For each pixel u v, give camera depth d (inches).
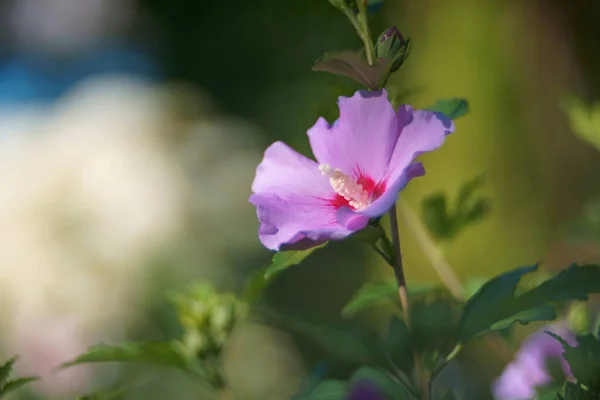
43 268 363.3
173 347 124.7
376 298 123.9
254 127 557.3
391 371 95.4
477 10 399.5
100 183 404.8
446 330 94.7
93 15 700.7
